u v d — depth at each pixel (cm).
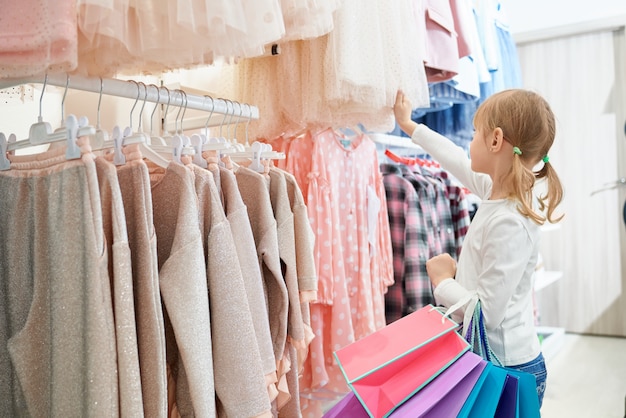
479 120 140
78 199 82
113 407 79
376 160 201
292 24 134
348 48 153
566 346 376
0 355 90
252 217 119
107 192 84
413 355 114
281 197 124
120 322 81
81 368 81
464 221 247
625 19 382
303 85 163
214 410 90
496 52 277
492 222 130
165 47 103
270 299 123
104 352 79
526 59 419
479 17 265
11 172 91
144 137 89
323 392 174
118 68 119
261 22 109
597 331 401
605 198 397
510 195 132
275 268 116
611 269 396
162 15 102
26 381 87
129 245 90
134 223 89
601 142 398
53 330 83
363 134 196
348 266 182
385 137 210
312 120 165
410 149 250
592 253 401
